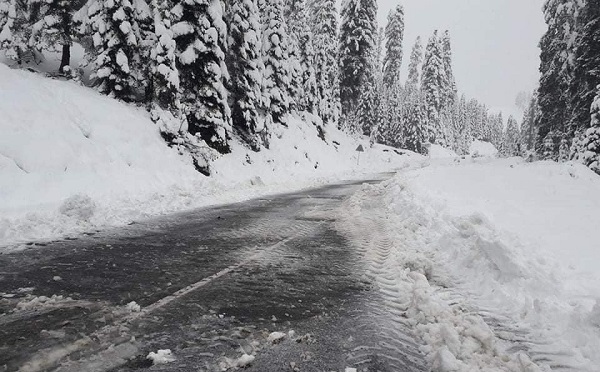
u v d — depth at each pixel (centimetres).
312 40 4725
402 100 8906
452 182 1577
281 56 3356
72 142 1249
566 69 3284
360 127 5981
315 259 682
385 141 6538
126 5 1677
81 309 412
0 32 1706
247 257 671
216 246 747
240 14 2481
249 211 1246
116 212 1027
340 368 320
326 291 514
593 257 575
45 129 1198
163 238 801
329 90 5075
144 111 1822
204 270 581
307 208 1353
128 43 1708
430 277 581
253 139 2659
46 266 572
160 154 1627
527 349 368
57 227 835
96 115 1484
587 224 787
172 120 1806
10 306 415
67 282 501
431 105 7425
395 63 6938
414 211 1093
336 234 923
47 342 334
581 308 415
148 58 1823
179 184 1562
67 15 1786
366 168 4384
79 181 1148
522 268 512
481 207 1007
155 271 566
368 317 432
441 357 324
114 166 1345
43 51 2134
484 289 529
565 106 3328
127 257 639
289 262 654
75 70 1755
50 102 1324
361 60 5416
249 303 455
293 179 2597
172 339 354
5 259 606
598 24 2856
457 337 356
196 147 1842
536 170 1848
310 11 5209
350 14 5284
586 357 347
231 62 2505
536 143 3522
